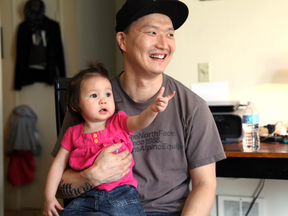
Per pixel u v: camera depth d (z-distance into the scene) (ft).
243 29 5.74
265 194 5.85
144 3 3.56
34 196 9.61
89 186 3.35
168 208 3.62
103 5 9.89
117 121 3.57
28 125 9.32
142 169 3.74
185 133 3.74
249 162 4.31
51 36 9.05
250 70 5.76
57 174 3.60
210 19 5.86
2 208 6.94
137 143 3.77
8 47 9.59
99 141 3.48
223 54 5.85
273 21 5.62
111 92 3.60
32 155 9.41
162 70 3.67
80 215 3.27
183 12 3.92
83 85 3.49
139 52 3.63
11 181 9.29
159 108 2.98
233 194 6.02
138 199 3.45
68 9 9.15
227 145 4.88
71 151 3.69
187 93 3.85
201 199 3.39
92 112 3.43
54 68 9.09
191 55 5.98
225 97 5.87
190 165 3.71
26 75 9.30
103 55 9.68
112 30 10.34
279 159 4.20
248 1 5.69
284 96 5.65
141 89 3.89
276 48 5.64
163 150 3.72
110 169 3.30
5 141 9.69
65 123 4.12
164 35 3.68
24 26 9.23
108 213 3.20
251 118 4.80
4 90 9.71
